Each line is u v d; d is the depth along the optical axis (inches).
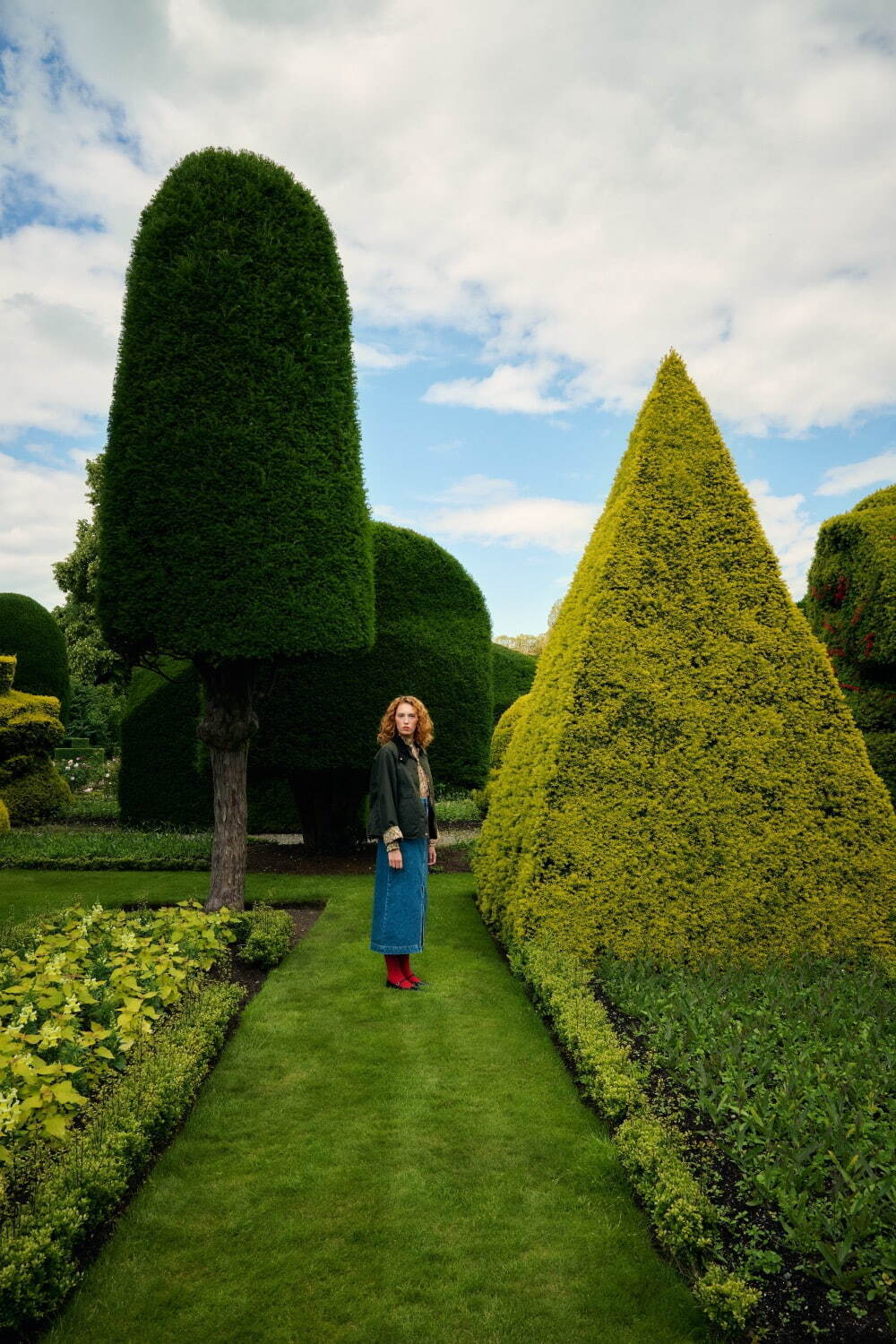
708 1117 113.7
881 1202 91.3
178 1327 83.1
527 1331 82.4
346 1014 173.8
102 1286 89.1
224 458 250.8
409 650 371.2
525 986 186.7
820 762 203.6
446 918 265.6
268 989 189.8
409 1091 137.1
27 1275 79.4
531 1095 136.0
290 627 252.5
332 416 265.4
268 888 306.8
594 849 195.0
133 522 247.4
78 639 1120.8
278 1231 99.1
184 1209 103.6
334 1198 106.2
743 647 208.1
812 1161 99.3
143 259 253.3
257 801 455.8
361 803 415.2
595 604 208.5
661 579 210.1
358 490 273.3
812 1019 146.8
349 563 265.4
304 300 263.6
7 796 514.0
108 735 1048.2
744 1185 96.7
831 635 279.6
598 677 203.5
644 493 214.8
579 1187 108.9
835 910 195.0
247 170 260.5
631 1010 154.1
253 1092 136.7
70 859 351.3
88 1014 144.8
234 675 264.1
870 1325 76.8
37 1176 97.7
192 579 247.8
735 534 214.5
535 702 247.0
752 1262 84.6
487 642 391.2
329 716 358.9
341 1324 83.7
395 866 185.5
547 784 199.5
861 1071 123.4
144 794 468.8
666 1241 91.7
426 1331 82.7
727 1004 155.8
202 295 252.1
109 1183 95.8
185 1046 136.5
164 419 248.8
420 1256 94.6
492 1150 118.1
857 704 263.3
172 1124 119.8
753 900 194.2
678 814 197.9
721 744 202.2
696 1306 84.6
